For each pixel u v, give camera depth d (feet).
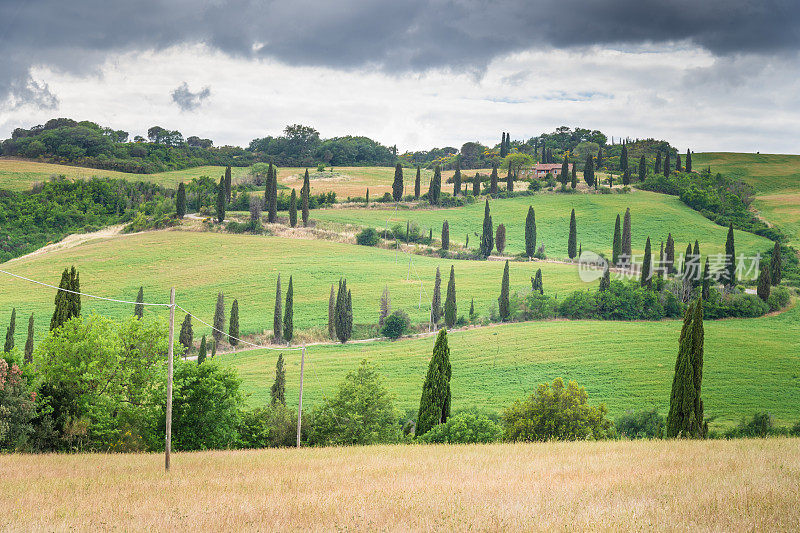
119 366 196.03
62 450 171.01
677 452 108.06
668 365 423.23
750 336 474.90
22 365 189.06
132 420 187.01
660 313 527.40
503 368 426.92
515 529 58.65
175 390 188.14
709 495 67.77
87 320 207.62
